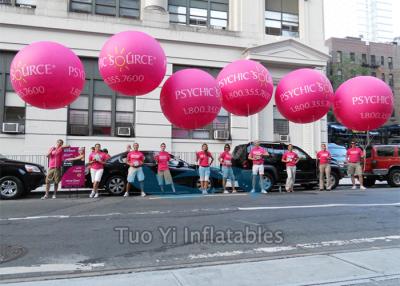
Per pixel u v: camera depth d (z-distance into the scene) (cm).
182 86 895
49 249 571
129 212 878
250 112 973
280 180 1435
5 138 1661
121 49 831
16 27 1712
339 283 406
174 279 426
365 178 1788
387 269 454
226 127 1997
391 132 4216
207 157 1344
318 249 576
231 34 2027
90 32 1797
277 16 2208
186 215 834
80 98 1791
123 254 548
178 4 2045
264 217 816
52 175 1241
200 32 1970
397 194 1305
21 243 604
